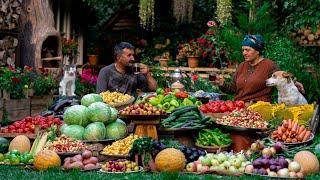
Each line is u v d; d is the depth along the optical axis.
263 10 13.96
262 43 9.87
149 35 21.00
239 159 7.65
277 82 9.59
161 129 8.85
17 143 8.71
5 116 12.63
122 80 10.27
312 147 8.32
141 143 7.83
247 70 10.02
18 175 7.39
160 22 20.78
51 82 14.16
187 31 20.48
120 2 21.83
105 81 10.24
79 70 19.05
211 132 8.88
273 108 9.28
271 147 7.96
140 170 7.73
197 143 8.88
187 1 19.19
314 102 11.82
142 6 16.91
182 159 7.71
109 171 7.66
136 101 9.87
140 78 10.50
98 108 8.76
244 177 7.31
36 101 13.61
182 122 8.91
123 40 21.22
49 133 8.62
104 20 22.70
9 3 14.82
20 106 13.11
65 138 8.37
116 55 10.27
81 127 8.78
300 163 7.54
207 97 10.29
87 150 8.02
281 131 8.51
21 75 13.56
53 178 7.18
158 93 9.77
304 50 14.91
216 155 7.81
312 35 14.80
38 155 7.88
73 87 13.99
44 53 16.36
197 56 16.94
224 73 15.81
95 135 8.62
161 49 19.88
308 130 8.78
